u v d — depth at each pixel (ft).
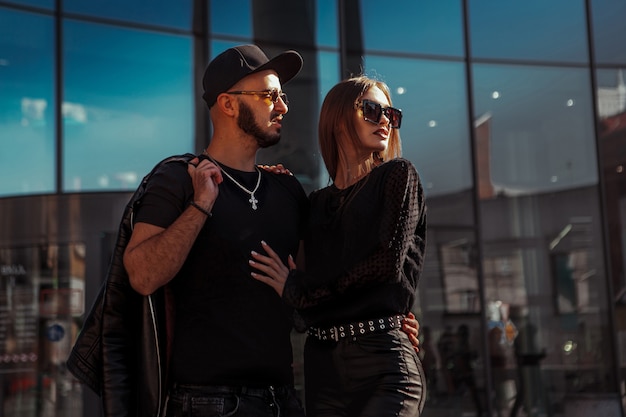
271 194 10.26
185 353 9.57
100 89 30.27
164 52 30.81
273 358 9.75
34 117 29.81
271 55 30.37
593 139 32.65
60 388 24.57
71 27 30.22
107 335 9.61
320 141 10.49
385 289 9.54
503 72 32.30
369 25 31.27
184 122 30.76
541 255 31.91
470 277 31.24
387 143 10.39
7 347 24.77
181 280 9.70
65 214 24.95
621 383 31.60
